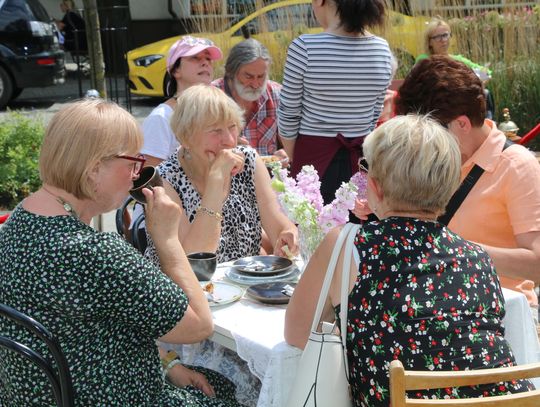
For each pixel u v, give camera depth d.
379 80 3.98
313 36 3.90
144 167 2.28
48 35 11.68
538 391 1.74
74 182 1.89
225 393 2.44
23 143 7.11
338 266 1.98
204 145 3.04
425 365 1.84
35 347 1.87
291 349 2.14
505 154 2.70
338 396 1.91
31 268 1.83
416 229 1.95
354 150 3.99
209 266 2.69
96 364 1.89
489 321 1.92
